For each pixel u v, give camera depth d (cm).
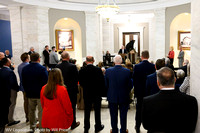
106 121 429
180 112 154
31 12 933
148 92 299
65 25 1148
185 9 958
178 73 411
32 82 339
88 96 353
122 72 319
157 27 1066
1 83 346
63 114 251
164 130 154
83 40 1123
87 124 356
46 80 344
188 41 1078
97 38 1177
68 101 252
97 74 350
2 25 1216
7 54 923
